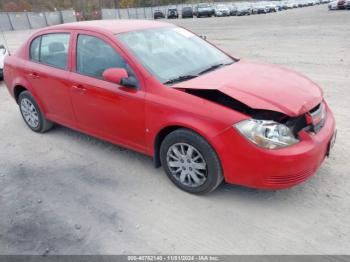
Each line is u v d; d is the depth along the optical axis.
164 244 2.89
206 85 3.26
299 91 3.26
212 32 19.59
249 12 41.31
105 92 3.80
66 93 4.32
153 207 3.36
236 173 3.07
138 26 4.21
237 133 2.93
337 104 5.72
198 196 3.48
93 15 46.97
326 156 3.40
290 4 55.88
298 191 3.44
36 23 38.41
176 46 4.12
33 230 3.13
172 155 3.51
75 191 3.70
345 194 3.35
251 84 3.30
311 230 2.93
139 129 3.66
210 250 2.80
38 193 3.70
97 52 3.95
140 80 3.53
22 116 5.57
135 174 3.95
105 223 3.17
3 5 51.91
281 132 2.91
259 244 2.82
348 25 17.64
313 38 13.79
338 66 8.51
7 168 4.27
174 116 3.25
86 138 5.00
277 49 11.79
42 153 4.62
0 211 3.43
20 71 5.00
